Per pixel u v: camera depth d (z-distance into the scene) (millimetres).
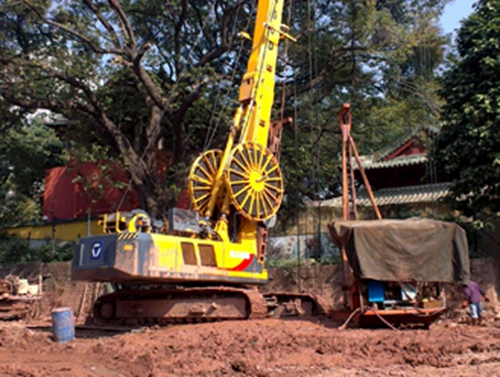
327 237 28000
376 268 15773
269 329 15133
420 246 15930
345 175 19578
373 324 16141
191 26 31609
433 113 29344
